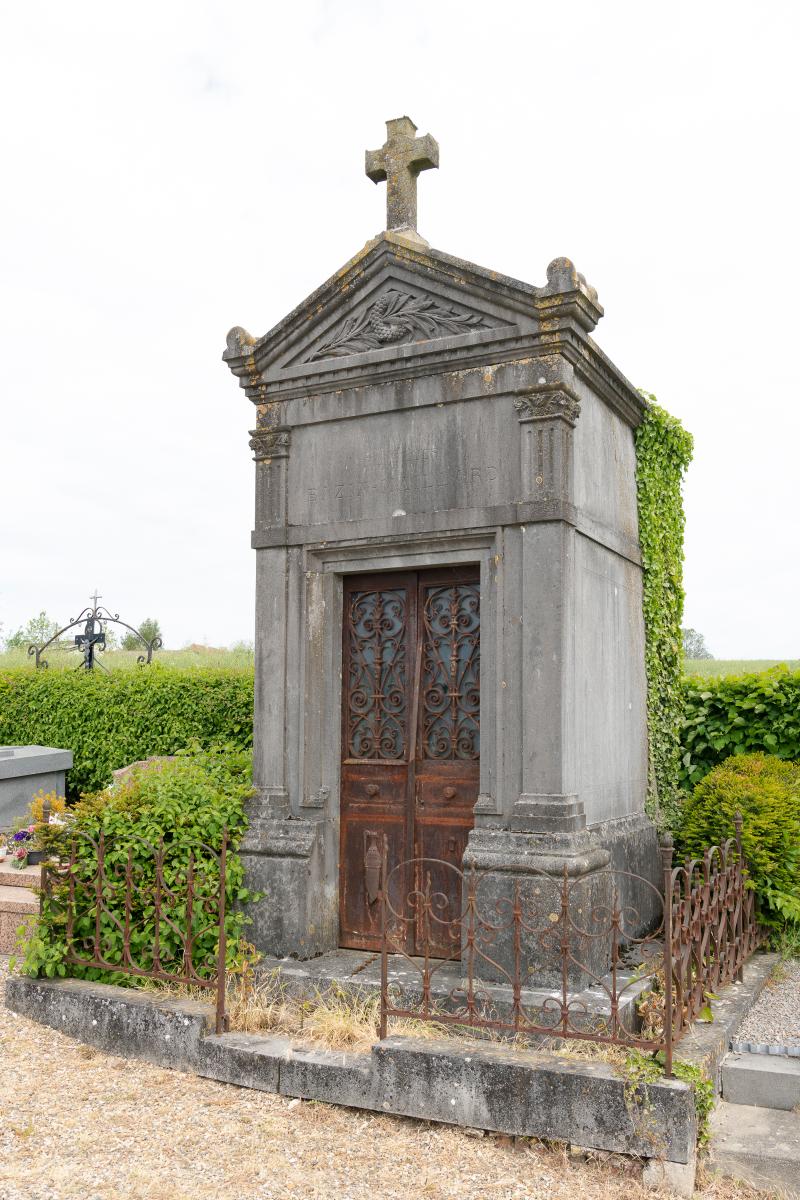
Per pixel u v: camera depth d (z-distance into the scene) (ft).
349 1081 16.12
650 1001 16.71
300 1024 18.49
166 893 19.03
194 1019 17.60
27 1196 13.35
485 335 20.51
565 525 19.92
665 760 27.04
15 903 24.41
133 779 22.81
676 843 26.63
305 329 22.89
